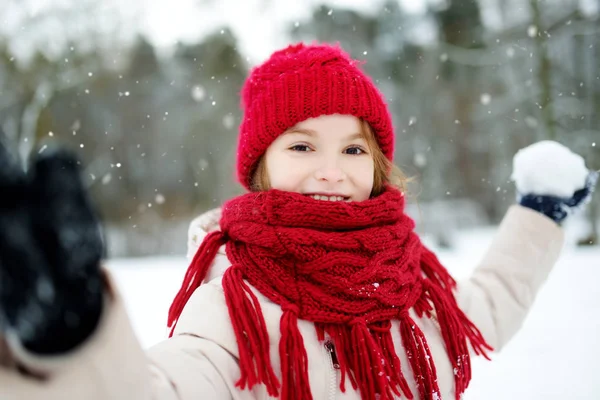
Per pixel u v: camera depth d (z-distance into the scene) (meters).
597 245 7.08
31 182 0.69
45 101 9.65
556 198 1.89
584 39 7.59
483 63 9.62
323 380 1.23
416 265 1.49
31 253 0.66
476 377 2.38
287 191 1.38
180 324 1.25
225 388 1.13
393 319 1.37
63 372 0.76
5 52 9.01
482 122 13.56
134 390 0.83
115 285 0.83
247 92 1.63
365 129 1.53
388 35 14.41
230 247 1.39
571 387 2.19
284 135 1.47
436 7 13.24
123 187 14.54
